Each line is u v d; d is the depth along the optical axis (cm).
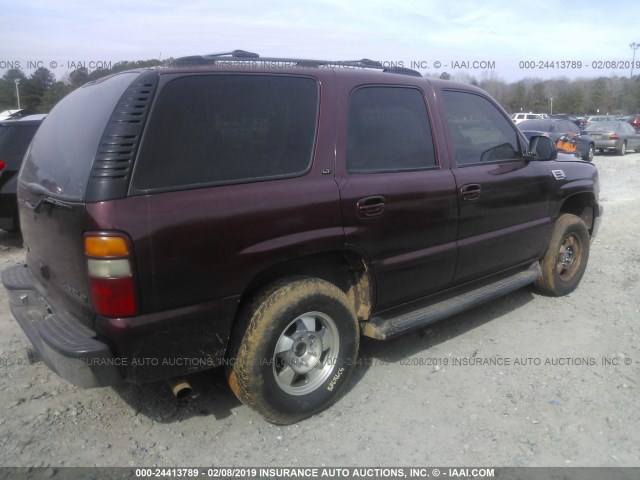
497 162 432
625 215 952
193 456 292
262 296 301
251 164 293
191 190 270
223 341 287
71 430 310
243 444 303
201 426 318
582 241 535
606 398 350
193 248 266
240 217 280
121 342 256
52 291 306
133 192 254
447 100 405
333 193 316
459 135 407
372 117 352
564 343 430
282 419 313
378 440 308
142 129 261
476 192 401
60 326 279
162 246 257
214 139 283
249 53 353
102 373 258
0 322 456
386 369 387
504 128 449
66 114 322
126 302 253
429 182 369
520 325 464
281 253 296
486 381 371
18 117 743
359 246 330
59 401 339
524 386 364
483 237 416
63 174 278
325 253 323
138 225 251
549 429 318
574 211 561
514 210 442
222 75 293
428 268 377
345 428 319
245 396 300
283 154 306
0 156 686
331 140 325
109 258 248
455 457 293
